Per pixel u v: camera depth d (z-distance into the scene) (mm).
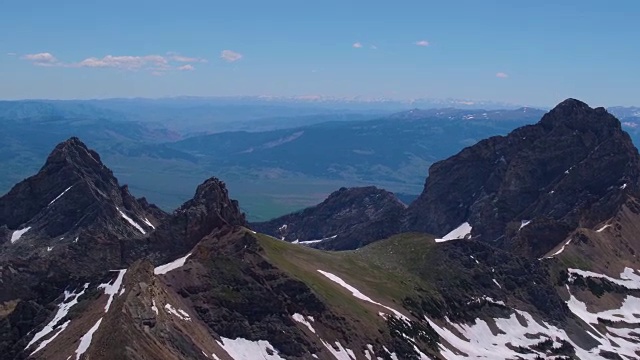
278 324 154750
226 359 134000
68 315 145000
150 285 136875
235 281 160625
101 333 119250
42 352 129625
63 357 118625
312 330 160250
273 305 158125
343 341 162875
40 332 144750
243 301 156125
